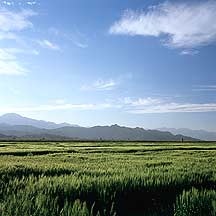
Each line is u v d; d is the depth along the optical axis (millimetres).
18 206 8117
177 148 61656
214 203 9594
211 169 20031
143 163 24922
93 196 10656
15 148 55156
